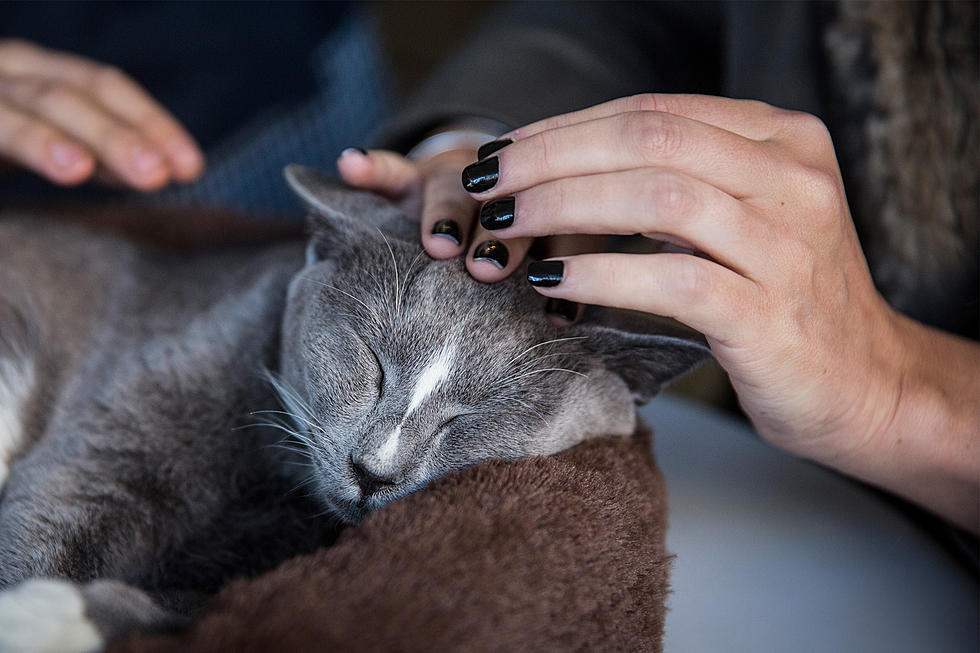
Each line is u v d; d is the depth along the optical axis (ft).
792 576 1.43
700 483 1.59
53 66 1.83
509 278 1.36
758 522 1.52
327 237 1.46
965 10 1.49
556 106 1.79
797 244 1.14
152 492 1.42
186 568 1.43
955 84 1.51
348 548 1.05
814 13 1.63
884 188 1.57
